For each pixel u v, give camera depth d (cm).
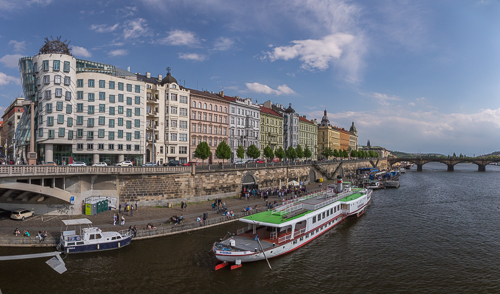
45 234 3269
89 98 6681
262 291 2592
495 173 17025
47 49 6488
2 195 4062
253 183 6881
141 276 2752
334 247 3700
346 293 2588
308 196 4962
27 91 6812
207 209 4900
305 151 11312
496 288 2695
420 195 7919
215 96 9438
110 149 6819
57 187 4269
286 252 3406
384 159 19575
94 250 3169
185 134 8256
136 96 7225
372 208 6122
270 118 11875
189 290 2555
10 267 2778
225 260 2966
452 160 18650
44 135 6194
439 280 2842
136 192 4769
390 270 3053
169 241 3572
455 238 4103
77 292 2450
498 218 5284
